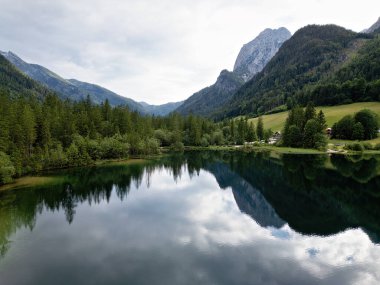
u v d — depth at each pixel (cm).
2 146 8050
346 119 15575
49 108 12562
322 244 3994
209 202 6316
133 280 3061
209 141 19925
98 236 4312
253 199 6469
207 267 3350
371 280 3067
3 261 3472
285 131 16762
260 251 3781
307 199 6212
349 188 6900
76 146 11081
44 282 3005
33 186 7519
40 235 4334
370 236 4238
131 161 12462
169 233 4453
